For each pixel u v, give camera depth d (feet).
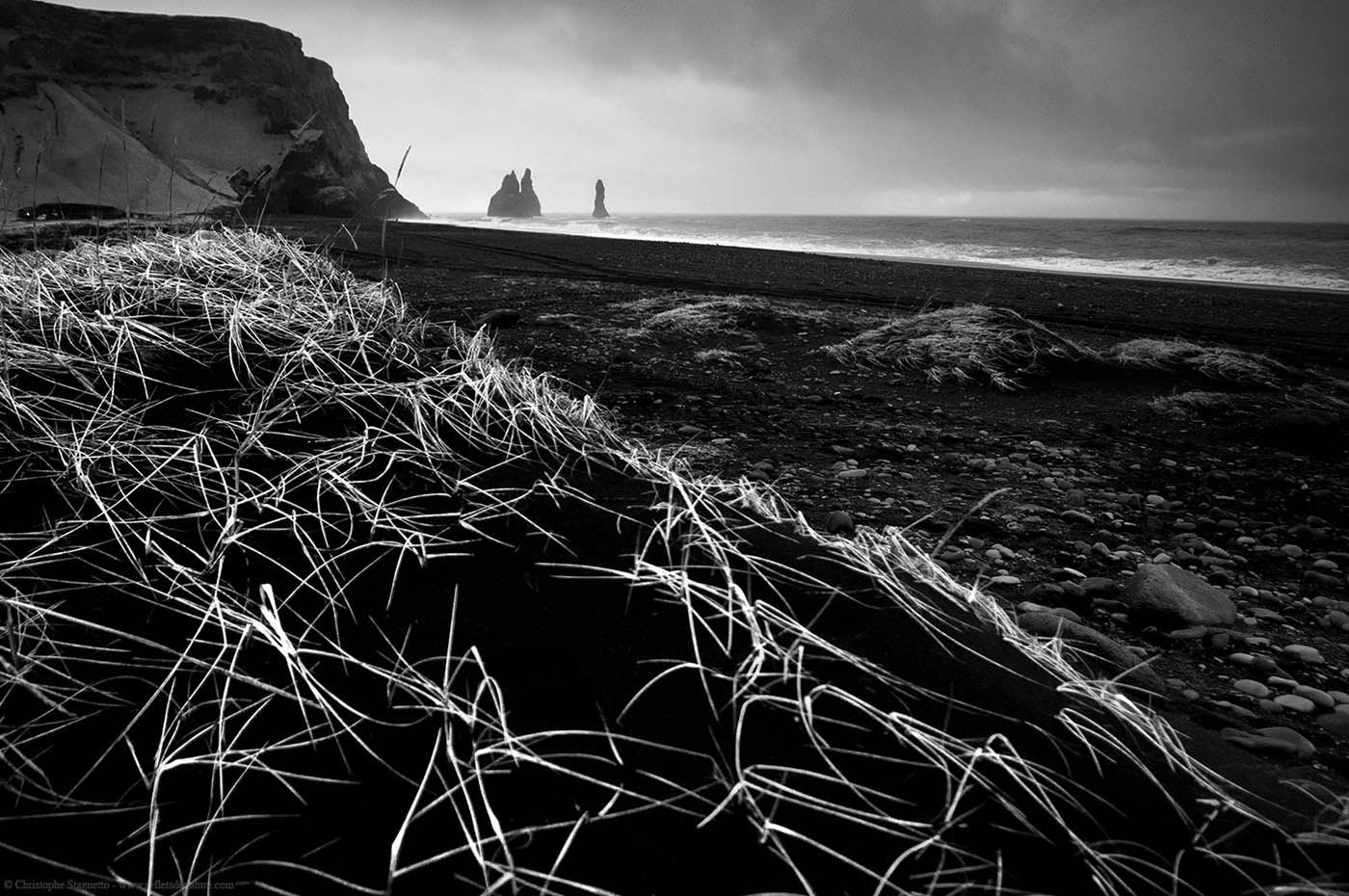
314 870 3.49
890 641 4.99
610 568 5.18
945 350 21.49
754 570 5.32
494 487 5.88
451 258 49.26
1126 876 3.81
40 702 4.09
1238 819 4.28
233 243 8.71
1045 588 9.10
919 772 4.13
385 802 3.79
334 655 4.42
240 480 5.53
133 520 5.05
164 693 4.20
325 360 6.96
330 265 8.87
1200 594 8.87
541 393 7.71
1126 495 12.69
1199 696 7.27
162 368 6.52
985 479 13.33
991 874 3.69
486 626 4.70
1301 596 9.57
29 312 6.82
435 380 6.97
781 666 4.61
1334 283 57.11
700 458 13.62
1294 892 3.82
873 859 3.69
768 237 136.15
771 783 3.90
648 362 20.95
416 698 4.26
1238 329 31.50
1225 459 15.14
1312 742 6.58
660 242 78.02
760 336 25.00
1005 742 4.10
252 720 4.11
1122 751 4.56
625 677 4.46
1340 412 18.07
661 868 3.57
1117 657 7.63
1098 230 174.70
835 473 13.17
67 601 4.52
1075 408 18.58
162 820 3.66
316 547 5.08
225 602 4.63
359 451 5.98
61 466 5.41
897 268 54.49
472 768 3.92
